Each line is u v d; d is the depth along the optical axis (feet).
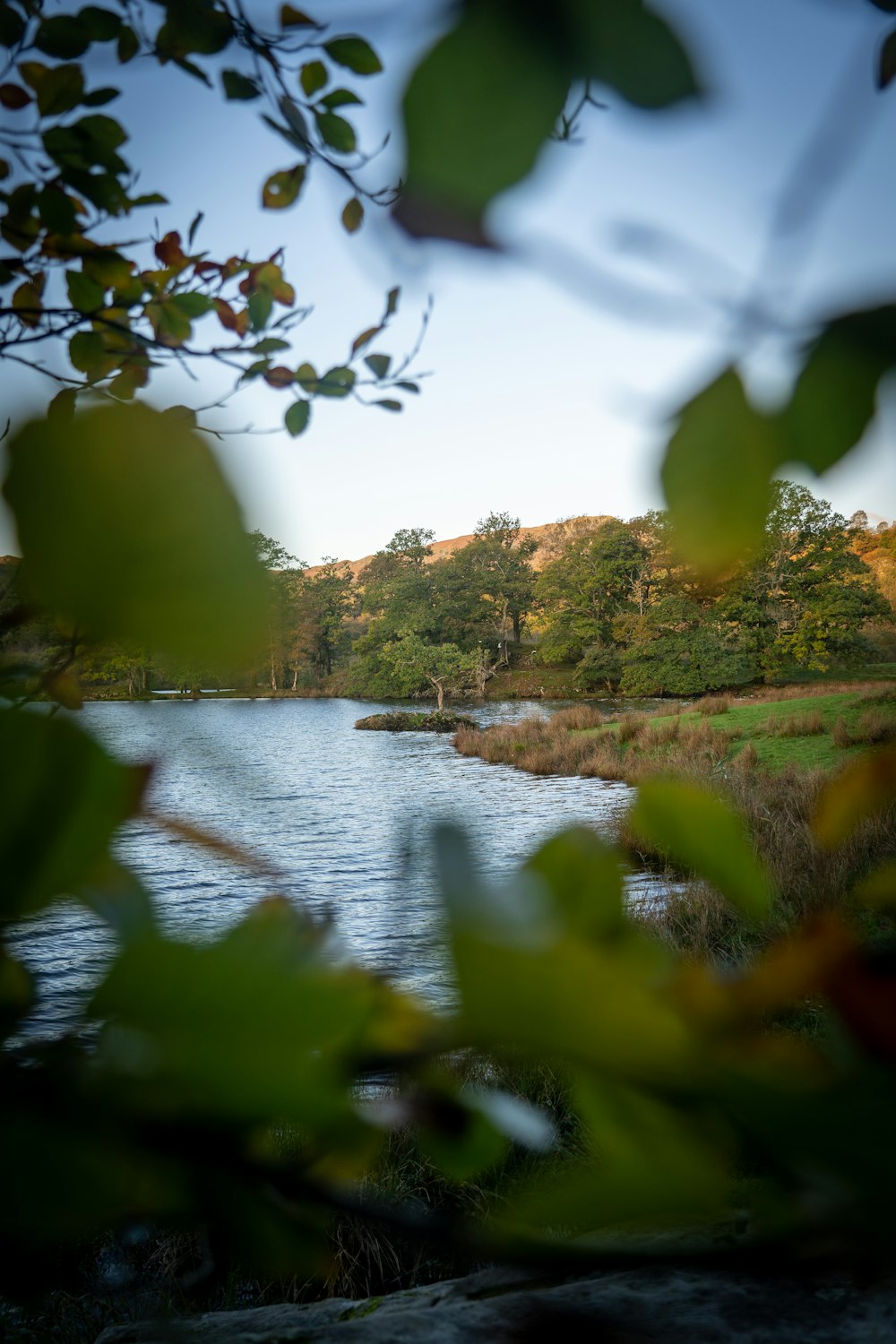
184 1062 0.52
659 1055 0.43
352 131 2.59
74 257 3.54
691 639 164.14
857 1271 0.47
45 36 3.10
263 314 4.36
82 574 0.41
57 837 0.49
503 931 0.42
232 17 2.43
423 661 178.70
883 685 80.12
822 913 0.49
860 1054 0.43
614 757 81.92
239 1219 0.62
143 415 0.42
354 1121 0.61
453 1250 0.61
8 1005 0.66
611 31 0.49
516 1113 0.73
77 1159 0.53
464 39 0.50
